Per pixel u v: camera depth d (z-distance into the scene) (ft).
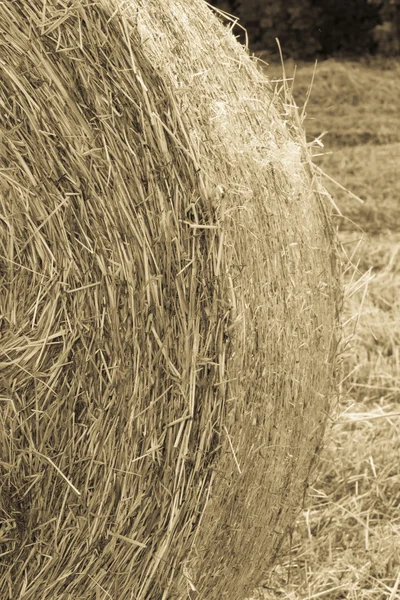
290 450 15.39
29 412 12.53
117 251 12.47
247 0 79.41
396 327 26.96
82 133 12.30
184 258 12.71
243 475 13.94
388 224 38.27
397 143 52.47
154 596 13.58
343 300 17.34
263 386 13.97
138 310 12.61
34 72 12.11
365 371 24.73
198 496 13.28
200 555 13.71
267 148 14.64
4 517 12.74
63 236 12.33
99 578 13.25
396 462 21.01
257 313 13.66
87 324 12.52
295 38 78.79
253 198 13.88
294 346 14.79
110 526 13.04
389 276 31.53
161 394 12.85
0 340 12.35
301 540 18.48
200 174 12.69
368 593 16.69
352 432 22.17
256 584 16.19
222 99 13.96
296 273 14.90
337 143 53.31
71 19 12.33
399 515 19.40
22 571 13.01
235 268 13.10
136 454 12.89
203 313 12.87
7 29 12.02
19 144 12.08
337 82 62.64
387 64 73.00
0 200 12.08
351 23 79.15
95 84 12.37
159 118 12.60
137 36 12.66
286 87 16.40
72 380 12.61
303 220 15.48
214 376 13.00
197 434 13.09
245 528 14.60
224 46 15.03
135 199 12.49
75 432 12.71
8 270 12.21
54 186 12.23
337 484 20.24
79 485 12.84
